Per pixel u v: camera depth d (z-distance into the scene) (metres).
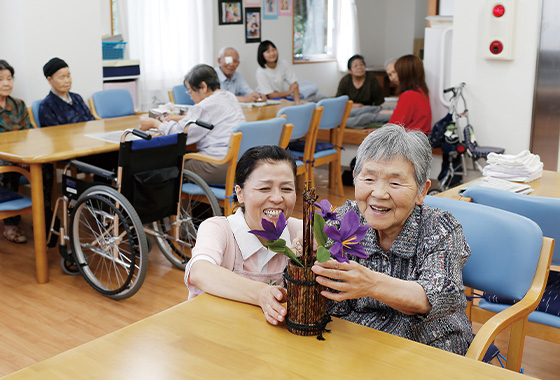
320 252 1.23
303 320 1.30
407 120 5.10
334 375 1.16
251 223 1.76
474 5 4.93
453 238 1.54
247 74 7.78
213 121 3.94
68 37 5.40
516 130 4.95
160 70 6.62
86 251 4.01
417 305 1.40
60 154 3.39
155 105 6.68
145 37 6.48
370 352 1.25
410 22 9.71
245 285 1.48
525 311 1.70
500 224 1.81
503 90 4.94
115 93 5.35
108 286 3.47
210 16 7.00
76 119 4.77
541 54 4.74
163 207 3.46
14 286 3.46
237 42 7.55
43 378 1.16
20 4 5.05
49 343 2.84
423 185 1.52
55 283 3.52
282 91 6.95
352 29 9.02
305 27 8.69
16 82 5.24
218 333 1.32
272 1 7.96
